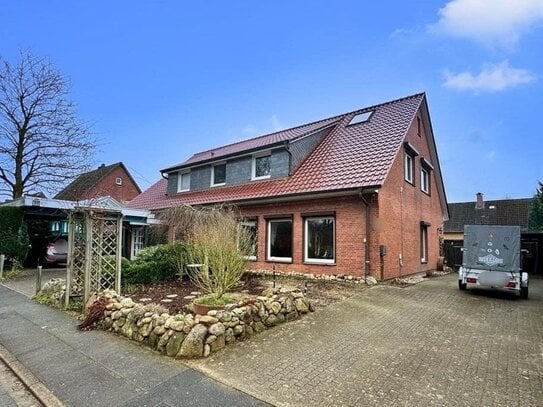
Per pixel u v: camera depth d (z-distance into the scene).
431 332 6.28
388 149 12.75
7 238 13.48
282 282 11.39
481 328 6.62
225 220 9.98
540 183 27.70
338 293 9.56
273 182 14.91
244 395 3.97
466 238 11.13
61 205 14.34
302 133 17.03
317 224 12.98
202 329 5.26
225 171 17.91
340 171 12.92
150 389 4.20
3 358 5.42
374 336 5.98
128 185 42.44
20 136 19.31
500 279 10.30
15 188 19.27
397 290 10.29
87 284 7.89
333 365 4.76
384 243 11.70
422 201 16.69
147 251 11.64
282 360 4.93
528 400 3.84
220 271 7.89
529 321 7.23
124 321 6.20
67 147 20.34
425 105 16.89
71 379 4.59
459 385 4.18
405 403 3.75
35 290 10.24
